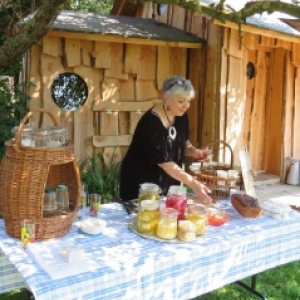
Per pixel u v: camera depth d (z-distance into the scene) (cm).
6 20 471
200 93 558
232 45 530
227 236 217
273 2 284
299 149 643
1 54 390
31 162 192
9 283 205
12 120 464
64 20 520
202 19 548
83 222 217
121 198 289
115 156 546
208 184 268
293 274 366
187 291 199
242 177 265
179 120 279
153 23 612
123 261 183
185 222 211
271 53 616
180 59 568
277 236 234
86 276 169
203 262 203
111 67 528
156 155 257
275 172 634
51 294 159
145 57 546
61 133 208
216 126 539
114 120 542
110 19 586
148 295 185
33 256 182
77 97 520
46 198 204
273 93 623
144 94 555
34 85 480
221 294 318
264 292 327
